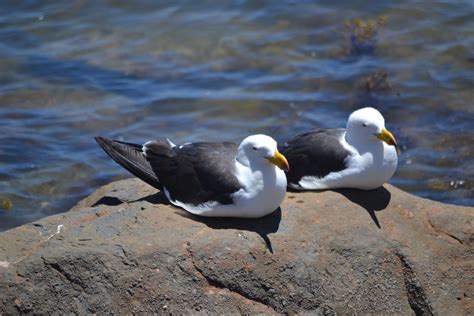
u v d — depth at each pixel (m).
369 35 18.61
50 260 9.40
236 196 9.78
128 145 10.81
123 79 17.83
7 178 14.91
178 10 19.91
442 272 10.16
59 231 10.20
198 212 10.05
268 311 9.50
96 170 15.23
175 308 9.35
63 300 9.32
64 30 19.45
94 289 9.34
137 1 20.28
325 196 10.69
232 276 9.52
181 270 9.48
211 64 18.23
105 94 17.36
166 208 10.39
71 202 14.46
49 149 15.75
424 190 14.41
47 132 16.23
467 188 14.40
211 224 10.08
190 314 9.34
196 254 9.57
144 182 11.48
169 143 10.73
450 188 14.42
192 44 18.81
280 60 18.23
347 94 17.12
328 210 10.43
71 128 16.38
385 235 10.28
